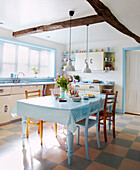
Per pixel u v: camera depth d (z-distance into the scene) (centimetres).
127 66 504
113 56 509
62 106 207
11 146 244
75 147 247
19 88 387
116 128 347
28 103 227
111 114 290
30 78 500
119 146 254
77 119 202
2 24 369
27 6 269
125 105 511
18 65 470
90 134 307
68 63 329
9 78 433
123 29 335
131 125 370
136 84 492
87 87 507
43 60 561
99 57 507
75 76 566
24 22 352
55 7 270
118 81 500
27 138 279
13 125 351
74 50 580
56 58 585
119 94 499
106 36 456
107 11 246
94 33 425
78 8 271
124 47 488
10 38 420
